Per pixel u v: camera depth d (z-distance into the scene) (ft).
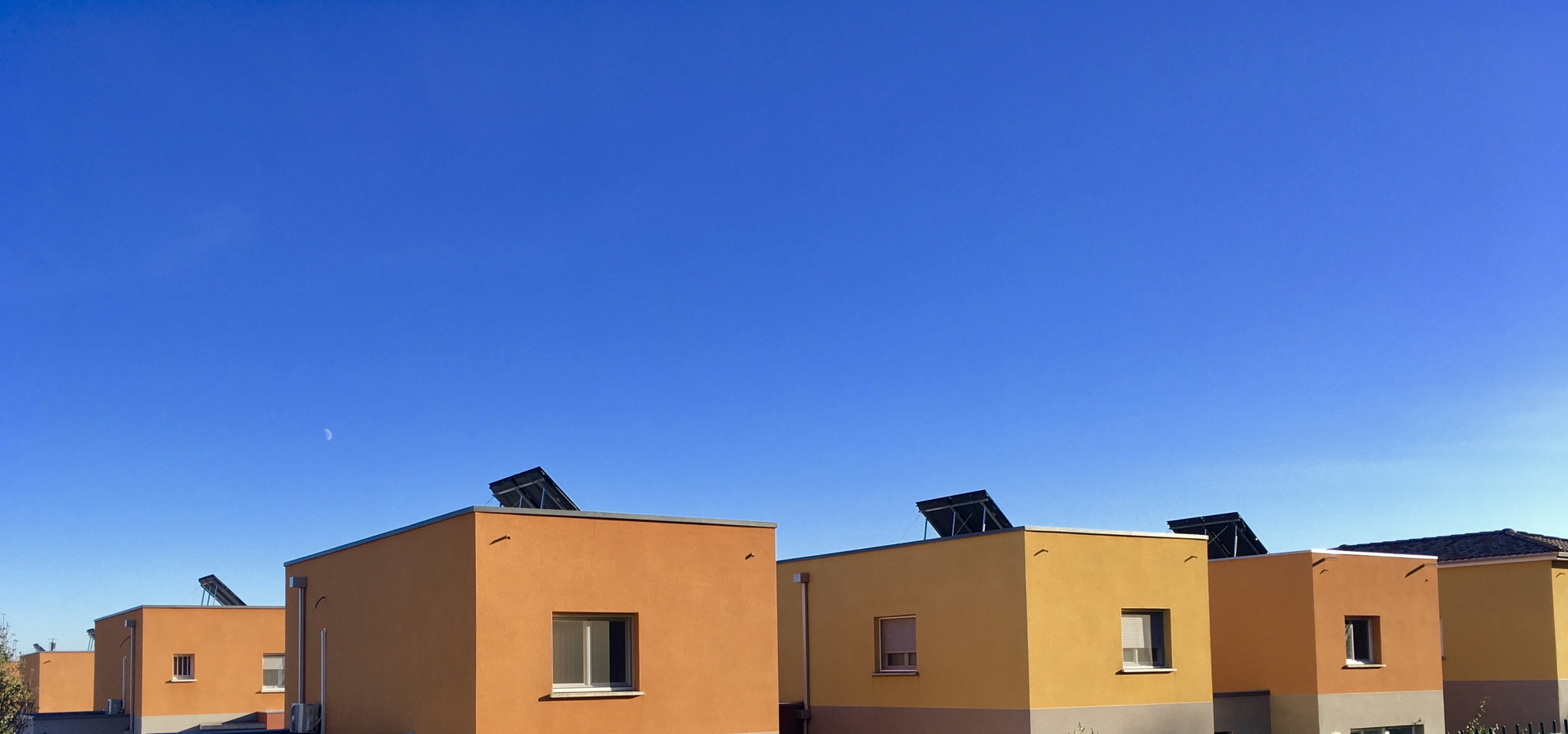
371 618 54.03
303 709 58.13
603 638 48.67
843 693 71.77
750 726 51.60
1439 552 91.35
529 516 46.93
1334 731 69.62
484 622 44.98
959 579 64.69
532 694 45.80
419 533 50.14
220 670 98.02
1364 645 73.56
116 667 102.68
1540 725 77.61
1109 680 62.44
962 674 63.67
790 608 76.89
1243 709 70.44
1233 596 75.10
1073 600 61.93
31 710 124.67
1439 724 75.31
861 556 71.92
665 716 49.19
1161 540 66.08
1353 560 73.36
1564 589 81.00
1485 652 82.89
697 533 51.60
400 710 50.37
